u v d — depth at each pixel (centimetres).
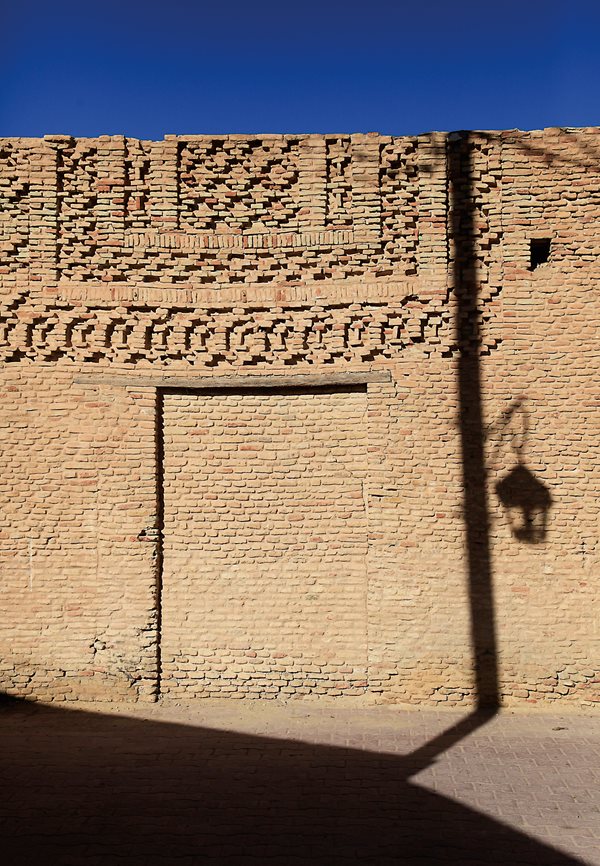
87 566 891
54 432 898
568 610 863
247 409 911
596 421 869
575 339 877
